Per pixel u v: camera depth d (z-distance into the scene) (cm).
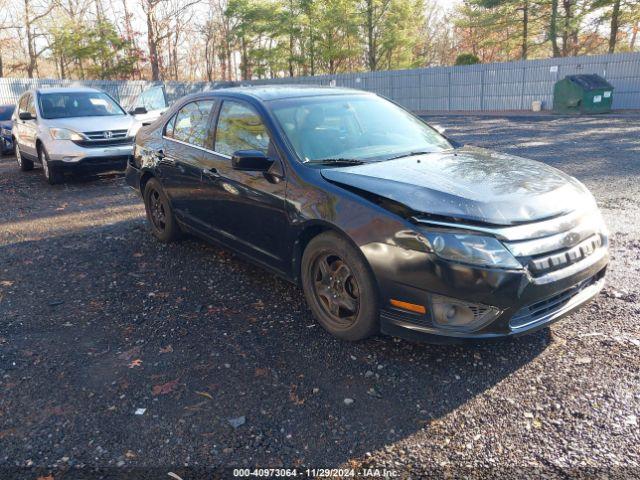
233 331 367
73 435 262
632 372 297
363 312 323
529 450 242
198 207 480
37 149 970
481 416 267
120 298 430
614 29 3241
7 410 283
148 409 281
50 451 251
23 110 1087
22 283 470
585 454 238
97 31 4078
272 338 355
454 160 375
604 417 262
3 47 3941
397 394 288
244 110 430
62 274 491
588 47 4041
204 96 495
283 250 381
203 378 309
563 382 292
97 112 1011
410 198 305
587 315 366
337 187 338
